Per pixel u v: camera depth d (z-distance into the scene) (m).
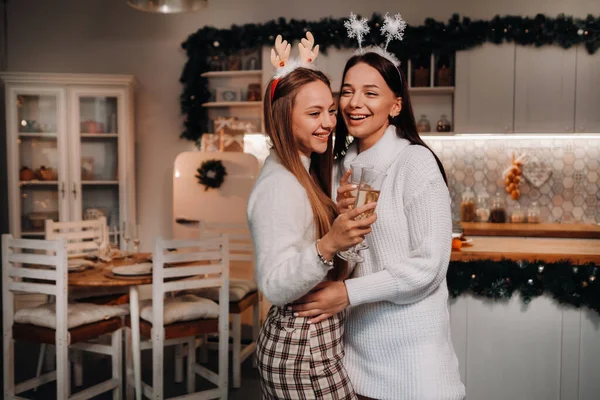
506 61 4.65
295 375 1.34
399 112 1.62
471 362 2.71
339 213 1.36
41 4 5.31
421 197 1.44
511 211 5.14
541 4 4.89
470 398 2.71
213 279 3.01
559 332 2.65
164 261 2.83
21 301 4.71
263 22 5.20
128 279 2.95
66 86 4.81
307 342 1.35
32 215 4.89
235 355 3.51
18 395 3.32
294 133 1.39
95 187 4.94
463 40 4.64
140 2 3.43
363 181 1.26
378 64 1.55
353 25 1.65
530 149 5.11
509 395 2.69
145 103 5.34
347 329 1.57
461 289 2.66
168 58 5.30
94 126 4.88
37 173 4.86
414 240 1.45
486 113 4.69
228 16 5.23
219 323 3.06
